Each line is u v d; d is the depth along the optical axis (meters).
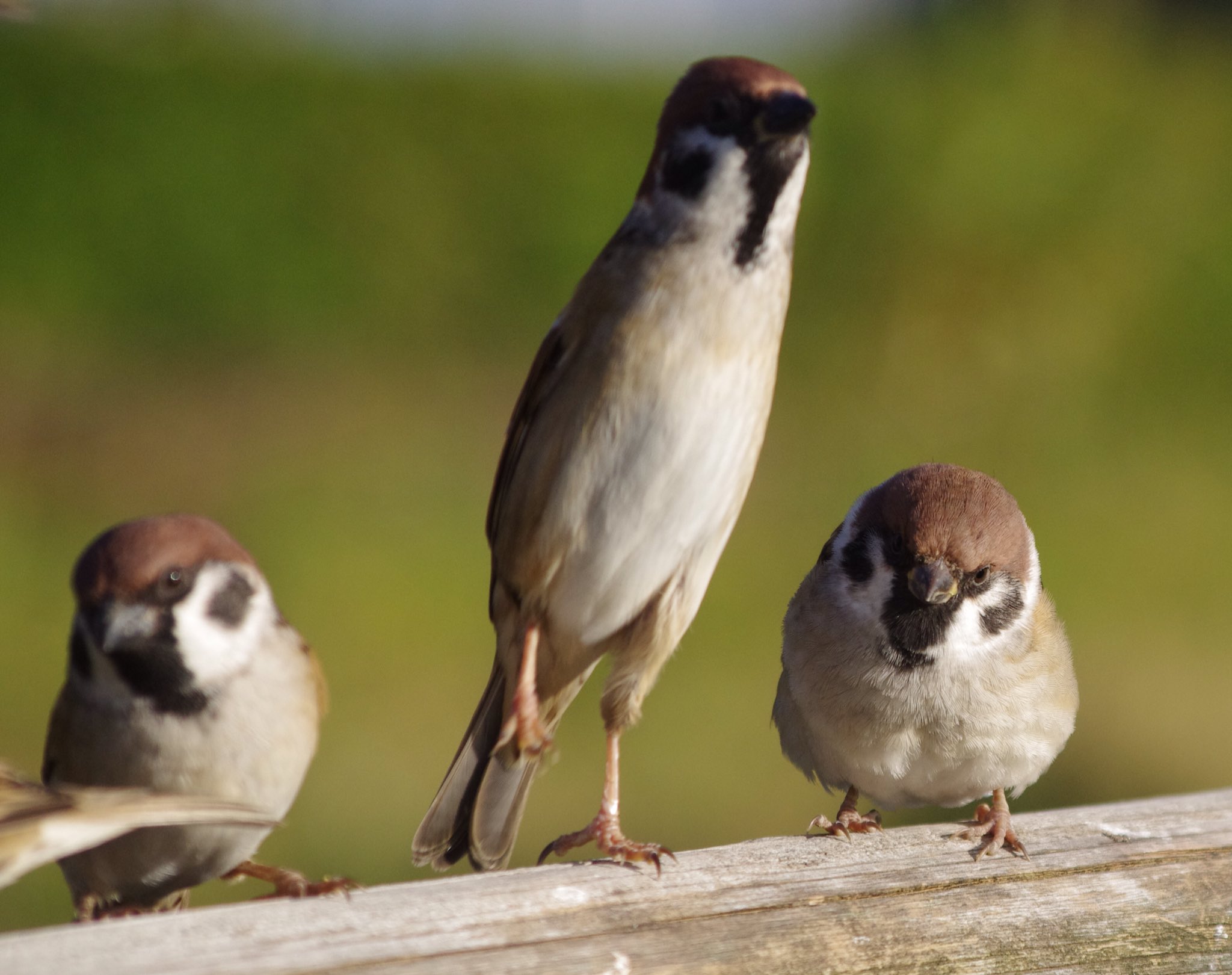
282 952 3.44
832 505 15.80
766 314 4.77
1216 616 14.14
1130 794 10.96
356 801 10.29
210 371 17.28
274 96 17.64
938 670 5.33
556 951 3.65
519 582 5.00
